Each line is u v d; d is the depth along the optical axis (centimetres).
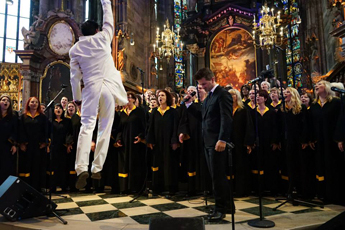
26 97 1373
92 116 290
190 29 1909
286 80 1686
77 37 1478
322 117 408
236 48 1828
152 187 475
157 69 1858
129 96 505
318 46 1405
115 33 1450
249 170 459
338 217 242
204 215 336
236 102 462
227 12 1836
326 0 1295
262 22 1334
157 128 476
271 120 461
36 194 327
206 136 328
